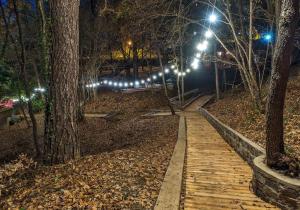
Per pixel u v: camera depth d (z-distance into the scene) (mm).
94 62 26688
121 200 4934
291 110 10352
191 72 38312
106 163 7074
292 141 7250
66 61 7371
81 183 5582
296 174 4922
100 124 20078
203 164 7750
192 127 14484
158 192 5348
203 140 11195
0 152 14359
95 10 22203
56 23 7250
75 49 7547
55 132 7426
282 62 5043
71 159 7551
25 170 6508
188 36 24031
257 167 5477
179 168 6852
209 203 5188
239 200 5301
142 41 26672
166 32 22484
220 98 24984
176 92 33531
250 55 12141
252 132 9555
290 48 5004
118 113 24031
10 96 16766
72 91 7547
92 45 25203
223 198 5406
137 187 5539
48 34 7512
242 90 24141
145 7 19031
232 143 9859
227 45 21609
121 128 17125
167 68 29922
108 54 31422
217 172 7016
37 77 23516
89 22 23953
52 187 5496
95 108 26609
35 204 4789
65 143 7449
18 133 18969
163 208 4660
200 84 38375
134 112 23984
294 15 4875
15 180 5992
